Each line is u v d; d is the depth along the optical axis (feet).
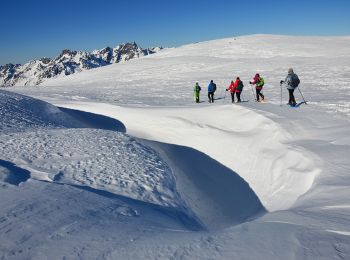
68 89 138.00
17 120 57.98
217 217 27.89
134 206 21.06
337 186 21.44
